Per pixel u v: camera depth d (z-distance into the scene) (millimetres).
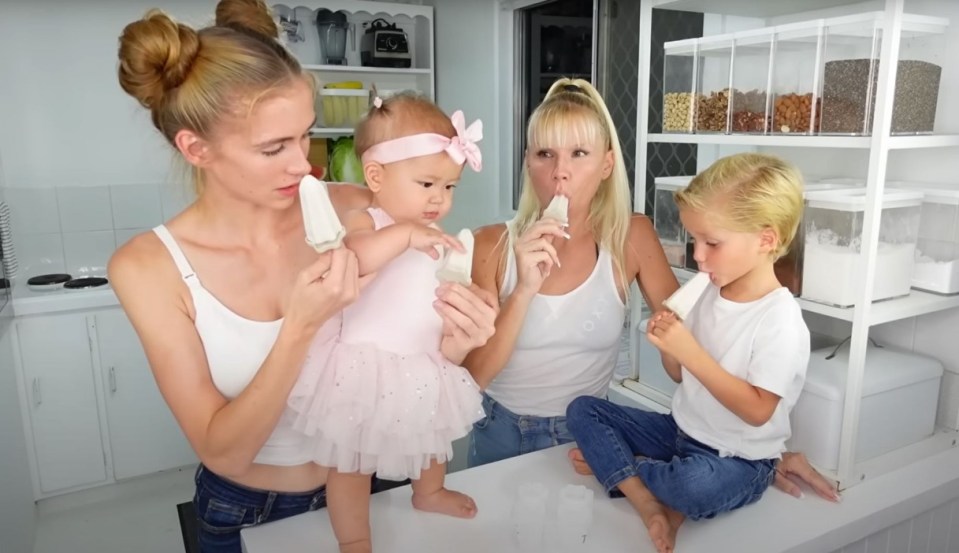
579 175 1342
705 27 2152
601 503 1267
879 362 1545
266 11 952
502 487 1306
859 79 1330
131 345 2648
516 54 3422
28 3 2762
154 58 811
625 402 1898
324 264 817
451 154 999
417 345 1016
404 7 3375
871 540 1346
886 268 1403
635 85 2773
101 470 2672
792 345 1187
